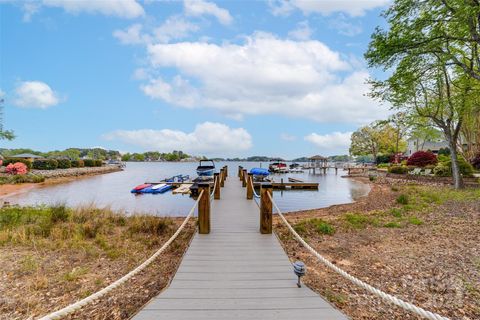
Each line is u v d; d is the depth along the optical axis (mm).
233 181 16734
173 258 5109
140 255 5230
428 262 4559
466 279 3869
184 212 12273
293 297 2975
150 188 20031
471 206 9125
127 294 3656
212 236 5242
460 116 13859
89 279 4152
